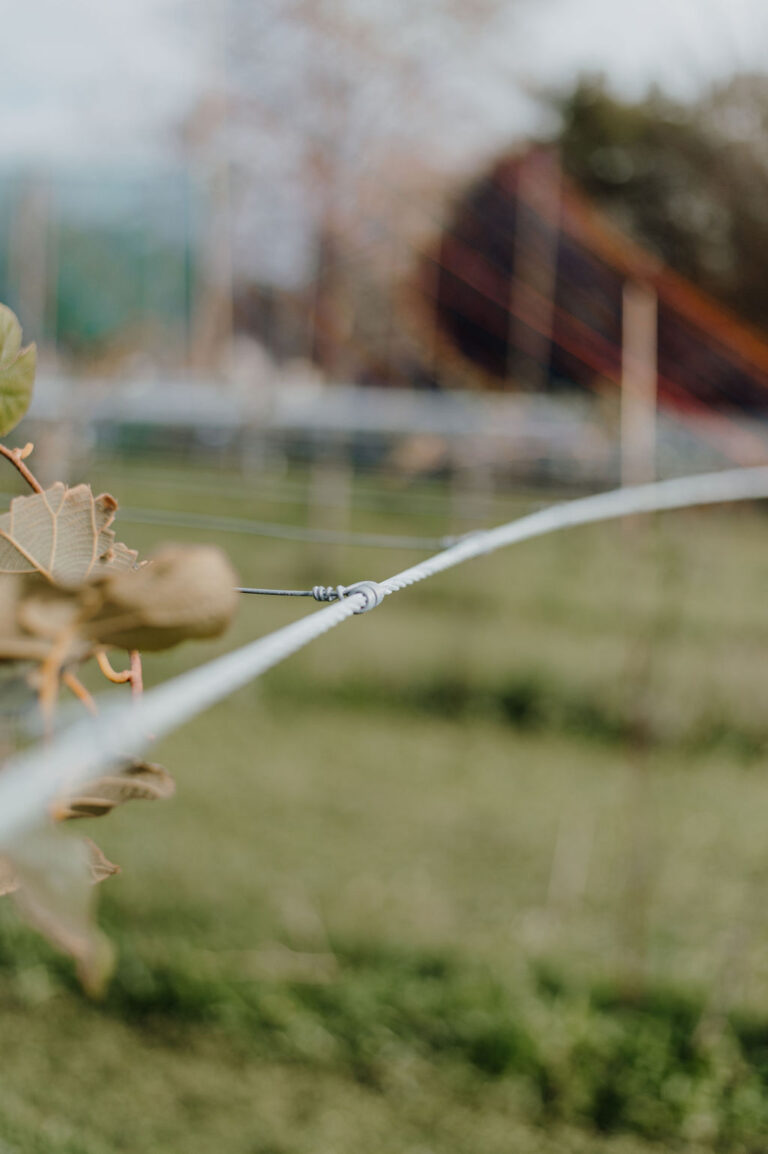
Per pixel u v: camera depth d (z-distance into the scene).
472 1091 2.45
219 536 6.55
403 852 3.59
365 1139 2.28
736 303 11.59
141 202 8.30
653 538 3.68
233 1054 2.53
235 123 7.84
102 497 0.28
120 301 7.98
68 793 0.24
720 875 3.45
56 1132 2.17
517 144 8.22
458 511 5.91
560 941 3.03
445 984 2.79
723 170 10.94
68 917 0.18
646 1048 2.53
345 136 7.82
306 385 8.88
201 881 3.25
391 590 0.46
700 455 4.71
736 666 4.55
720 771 4.36
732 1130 2.35
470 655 5.52
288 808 3.90
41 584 0.20
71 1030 2.57
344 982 2.77
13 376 0.37
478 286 7.82
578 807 4.04
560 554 7.45
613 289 6.40
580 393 6.57
